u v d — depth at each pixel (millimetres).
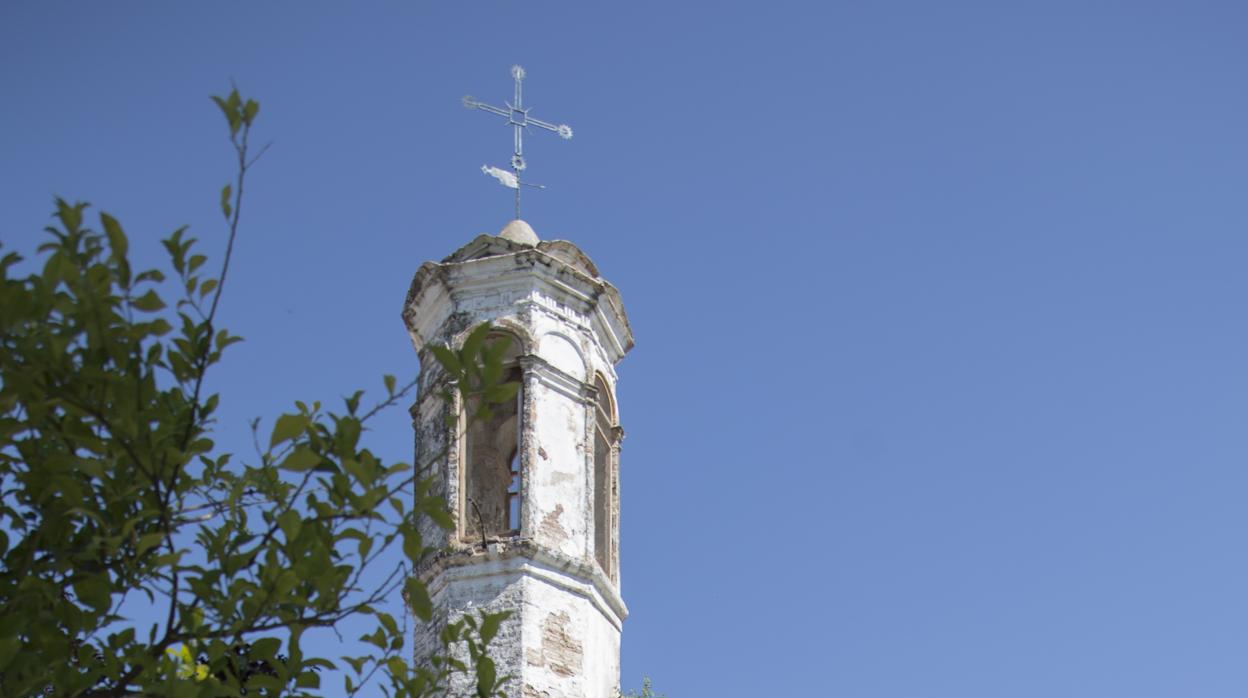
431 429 26312
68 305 11398
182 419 11930
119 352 11438
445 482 25562
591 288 27375
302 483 12102
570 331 26906
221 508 12180
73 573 12172
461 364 12125
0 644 11031
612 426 27750
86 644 12445
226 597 11938
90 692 11719
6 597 11781
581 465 26047
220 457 12914
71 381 11312
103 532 11969
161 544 11852
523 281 26734
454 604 24531
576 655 24672
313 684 12516
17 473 11906
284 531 11727
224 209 11516
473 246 27125
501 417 26438
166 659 11797
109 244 11609
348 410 12234
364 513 11875
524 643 24094
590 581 25375
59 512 11977
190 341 11844
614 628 26375
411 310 27422
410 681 12758
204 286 12078
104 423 11336
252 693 12477
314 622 12062
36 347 11320
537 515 25109
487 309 26641
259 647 12633
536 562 24766
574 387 26516
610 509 27234
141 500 12000
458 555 24688
